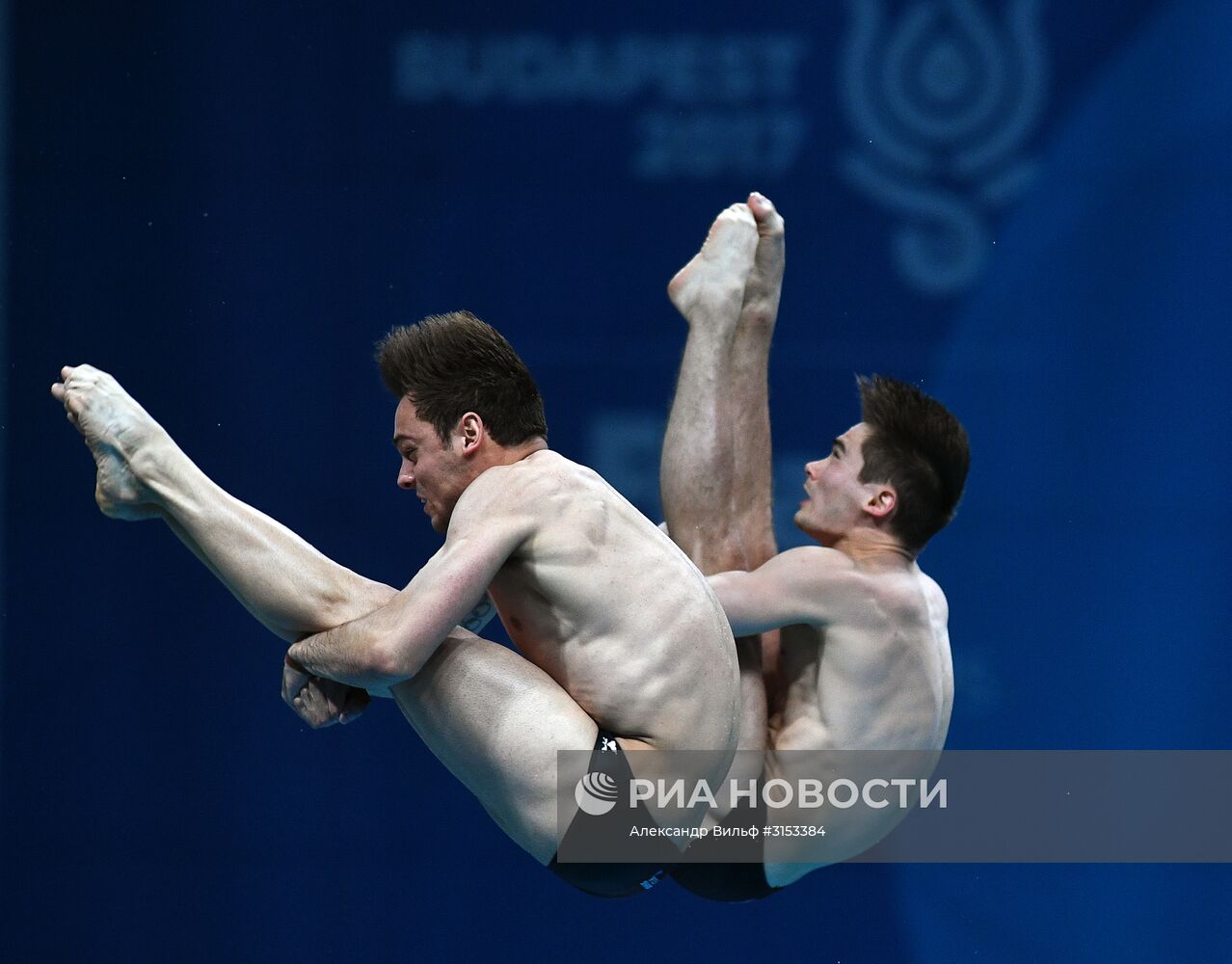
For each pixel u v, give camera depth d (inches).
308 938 786.8
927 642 456.1
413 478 405.7
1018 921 773.9
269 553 391.2
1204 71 795.4
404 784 794.2
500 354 405.4
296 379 793.6
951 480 458.3
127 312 795.4
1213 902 770.2
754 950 780.6
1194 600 784.9
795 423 794.2
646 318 796.0
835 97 800.9
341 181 797.9
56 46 799.7
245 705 797.9
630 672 383.9
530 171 800.3
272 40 800.3
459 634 396.8
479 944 784.9
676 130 800.9
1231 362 788.6
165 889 789.2
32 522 799.1
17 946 786.2
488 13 802.2
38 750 792.9
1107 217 796.0
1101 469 790.5
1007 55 800.3
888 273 798.5
